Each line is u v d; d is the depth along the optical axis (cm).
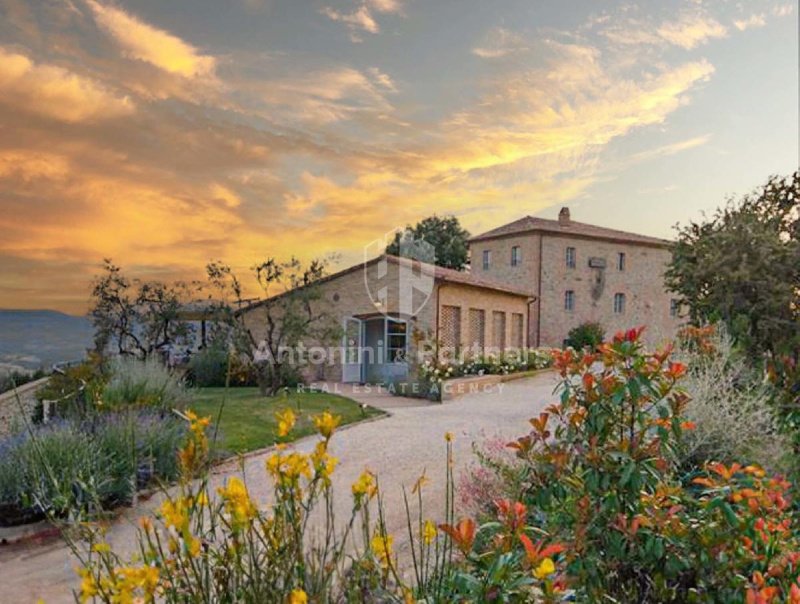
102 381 853
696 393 510
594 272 3092
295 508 179
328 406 1244
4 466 546
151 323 1880
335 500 572
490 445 596
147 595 141
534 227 2939
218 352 1764
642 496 256
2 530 499
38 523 512
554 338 2948
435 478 657
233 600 166
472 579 177
